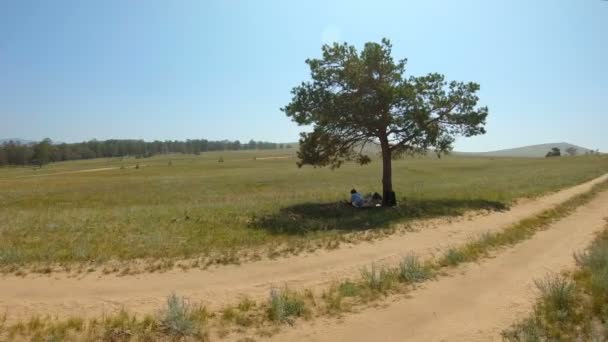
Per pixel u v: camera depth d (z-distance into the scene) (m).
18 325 5.92
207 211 18.17
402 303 7.00
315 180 46.09
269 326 6.03
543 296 6.93
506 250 10.98
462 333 5.74
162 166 95.50
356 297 7.29
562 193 25.00
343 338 5.64
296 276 8.73
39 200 31.08
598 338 5.33
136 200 30.86
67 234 12.62
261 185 42.06
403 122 19.48
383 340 5.57
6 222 15.25
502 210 18.48
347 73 19.55
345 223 15.09
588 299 6.79
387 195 20.36
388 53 19.78
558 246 11.38
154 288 7.88
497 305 6.83
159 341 5.48
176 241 11.73
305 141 21.23
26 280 8.28
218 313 6.55
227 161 111.56
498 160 90.94
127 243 11.38
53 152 147.62
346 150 21.92
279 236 12.67
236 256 10.28
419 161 86.69
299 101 19.86
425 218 16.09
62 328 5.82
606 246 10.09
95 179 57.31
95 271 8.95
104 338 5.53
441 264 9.45
